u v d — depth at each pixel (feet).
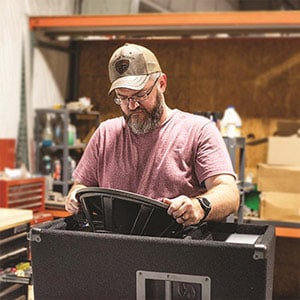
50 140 13.83
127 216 4.03
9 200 10.93
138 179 4.96
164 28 13.28
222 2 17.72
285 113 15.55
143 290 3.56
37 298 3.85
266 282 3.40
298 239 14.83
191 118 5.04
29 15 13.71
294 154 13.43
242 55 15.69
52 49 14.87
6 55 12.71
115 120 5.25
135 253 3.54
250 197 14.06
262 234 4.50
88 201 4.17
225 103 15.81
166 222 4.04
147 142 4.96
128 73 4.45
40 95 14.35
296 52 15.38
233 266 3.36
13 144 12.70
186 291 3.47
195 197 4.68
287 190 12.94
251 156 15.80
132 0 14.83
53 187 13.57
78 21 13.56
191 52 15.56
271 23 12.66
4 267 6.13
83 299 3.73
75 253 3.69
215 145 4.89
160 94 4.80
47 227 4.07
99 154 5.20
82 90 14.44
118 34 13.48
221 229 4.73
